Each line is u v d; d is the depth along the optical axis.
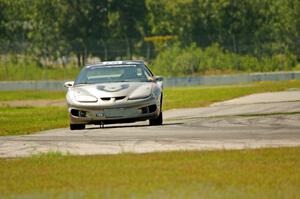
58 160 33.28
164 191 25.45
